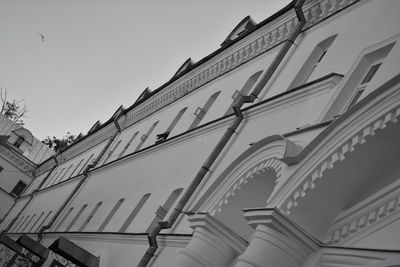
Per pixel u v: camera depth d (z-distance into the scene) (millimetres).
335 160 7184
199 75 19422
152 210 15430
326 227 7664
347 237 7352
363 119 6930
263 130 11461
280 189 7777
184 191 14031
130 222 17172
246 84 14977
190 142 16172
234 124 12695
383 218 6957
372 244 6922
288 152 7906
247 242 9906
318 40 12109
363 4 11219
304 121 9914
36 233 29766
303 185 7531
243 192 9984
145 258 12812
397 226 6719
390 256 6461
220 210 10180
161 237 12875
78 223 23344
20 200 47438
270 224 7426
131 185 19547
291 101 11062
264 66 14461
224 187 10195
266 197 9984
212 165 12758
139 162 20547
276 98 11547
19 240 16609
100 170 26375
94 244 18703
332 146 7258
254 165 9352
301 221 7574
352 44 10438
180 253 10047
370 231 7070
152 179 17594
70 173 36250
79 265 14633
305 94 10633
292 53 12938
